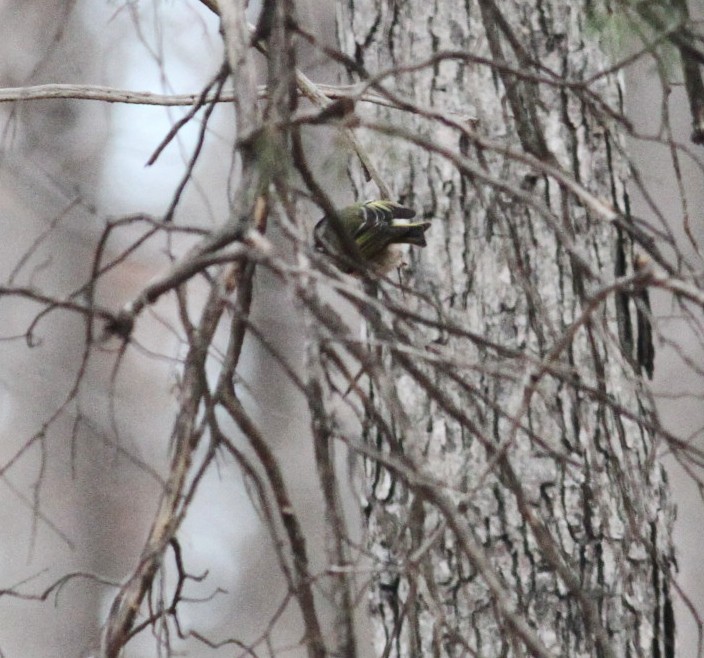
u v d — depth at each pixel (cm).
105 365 2067
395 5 955
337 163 591
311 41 600
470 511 870
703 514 1691
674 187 1592
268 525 527
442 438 877
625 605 879
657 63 598
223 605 1989
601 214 543
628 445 889
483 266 909
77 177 1808
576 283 648
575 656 867
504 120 909
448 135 923
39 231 2045
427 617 872
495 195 662
